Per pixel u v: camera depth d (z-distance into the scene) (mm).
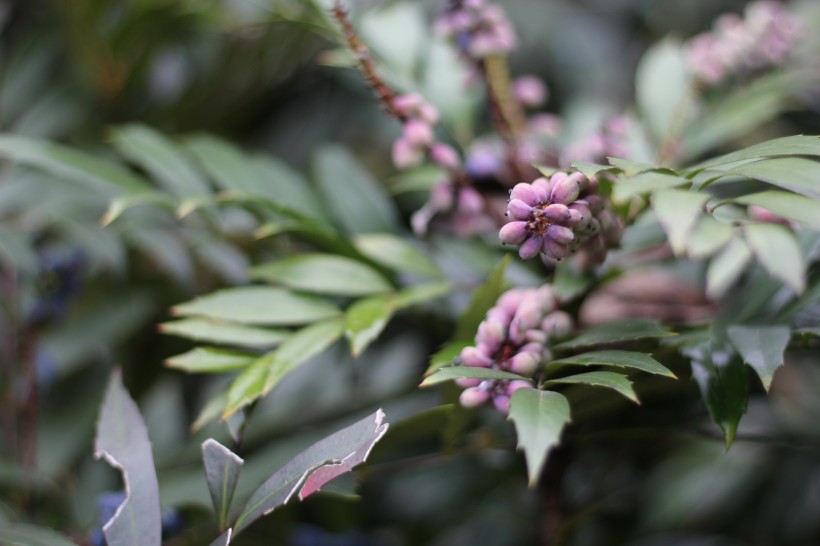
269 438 796
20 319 800
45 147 728
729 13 1176
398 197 877
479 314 659
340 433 606
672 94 814
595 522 842
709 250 605
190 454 779
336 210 769
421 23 812
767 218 642
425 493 873
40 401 801
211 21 890
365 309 680
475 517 863
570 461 735
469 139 789
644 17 1224
